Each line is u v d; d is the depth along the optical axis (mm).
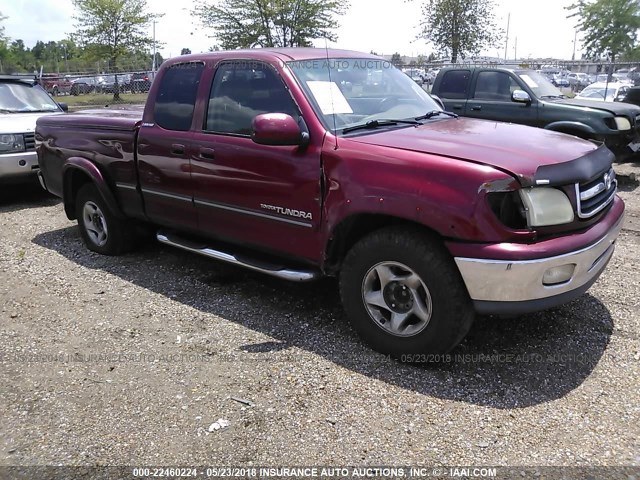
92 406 3119
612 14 30875
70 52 40750
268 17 25531
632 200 7617
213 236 4414
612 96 15984
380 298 3412
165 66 4637
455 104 9461
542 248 2934
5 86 8977
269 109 3854
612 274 4734
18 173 7734
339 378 3293
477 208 2916
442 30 20828
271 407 3043
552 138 3613
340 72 4121
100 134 5109
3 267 5387
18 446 2814
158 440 2816
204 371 3428
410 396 3100
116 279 4988
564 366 3354
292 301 4414
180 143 4363
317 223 3602
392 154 3230
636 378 3213
